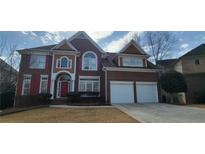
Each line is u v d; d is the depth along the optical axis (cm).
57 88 1989
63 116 1032
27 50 1983
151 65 2222
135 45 2133
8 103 1975
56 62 1970
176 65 2616
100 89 2020
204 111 1174
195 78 2283
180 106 1496
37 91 1920
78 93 1805
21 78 1925
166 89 1859
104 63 2083
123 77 1886
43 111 1248
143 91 1895
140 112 1146
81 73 2052
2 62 2158
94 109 1310
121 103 1764
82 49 2150
